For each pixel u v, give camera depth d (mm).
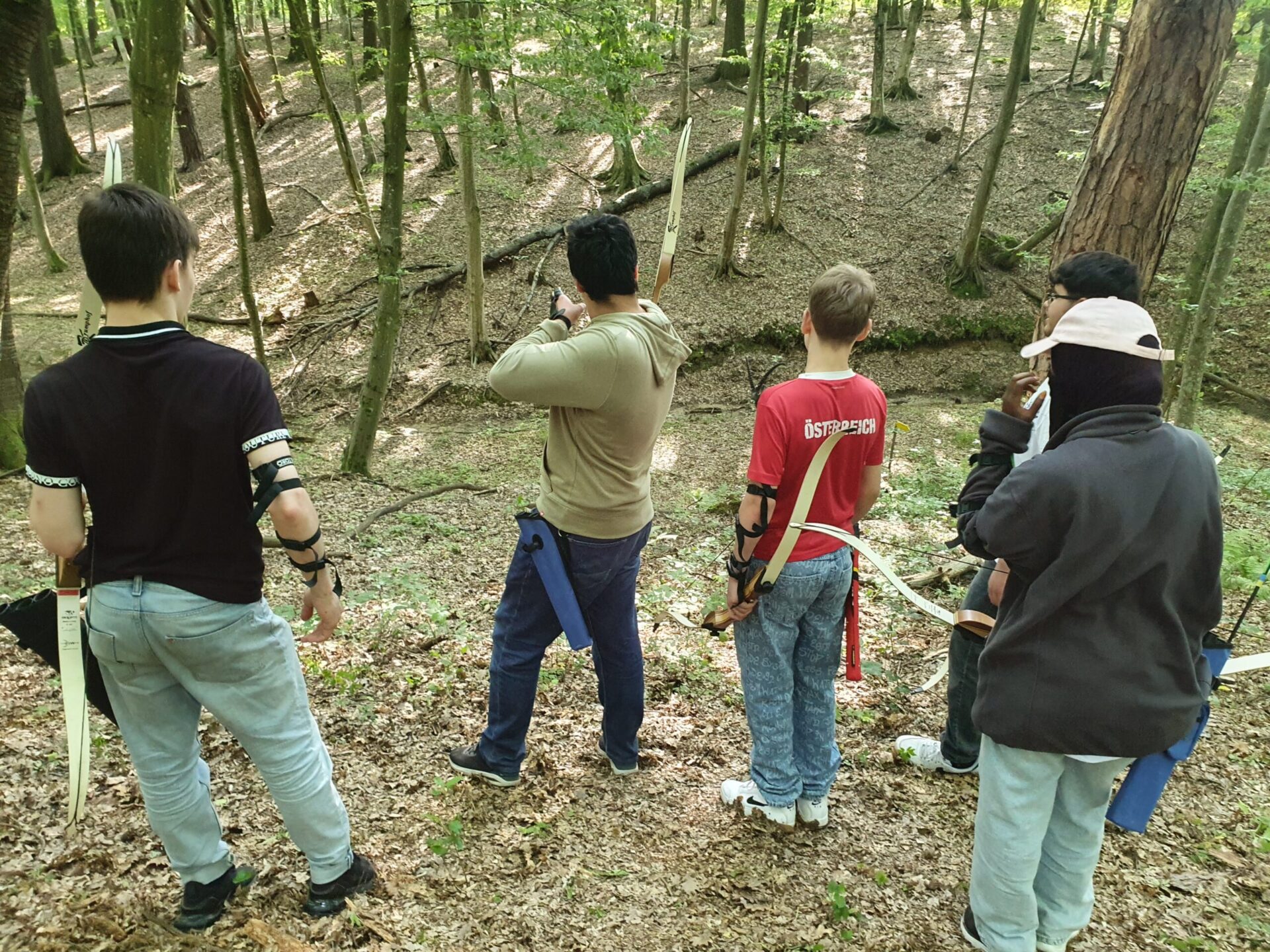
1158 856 2598
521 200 16953
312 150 19812
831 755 2717
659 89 21234
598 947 2207
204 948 2061
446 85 21031
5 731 2893
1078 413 1900
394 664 3697
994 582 2566
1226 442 10508
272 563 5387
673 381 2594
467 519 7320
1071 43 24047
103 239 1654
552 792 2854
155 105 5293
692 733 3295
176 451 1717
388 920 2209
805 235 15867
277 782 2016
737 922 2324
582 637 2479
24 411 1724
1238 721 3371
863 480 2562
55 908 2141
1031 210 16219
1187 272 9766
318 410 12453
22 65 3148
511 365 2348
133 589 1782
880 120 18859
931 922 2354
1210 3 4055
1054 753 1927
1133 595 1831
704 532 6867
